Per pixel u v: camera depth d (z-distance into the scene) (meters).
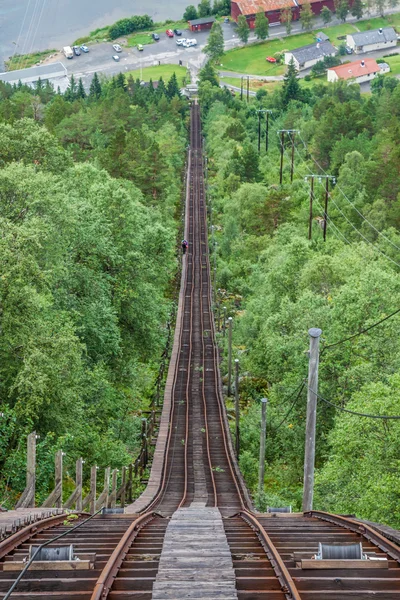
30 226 64.50
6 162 106.88
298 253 118.56
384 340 77.25
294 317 92.44
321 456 78.25
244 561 25.11
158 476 78.62
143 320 106.00
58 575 22.97
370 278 82.44
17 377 55.66
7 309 58.25
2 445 55.19
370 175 191.00
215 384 117.62
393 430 53.75
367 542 29.38
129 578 22.39
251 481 84.25
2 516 34.34
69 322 69.88
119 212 105.94
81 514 41.69
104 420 83.56
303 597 20.75
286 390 83.62
